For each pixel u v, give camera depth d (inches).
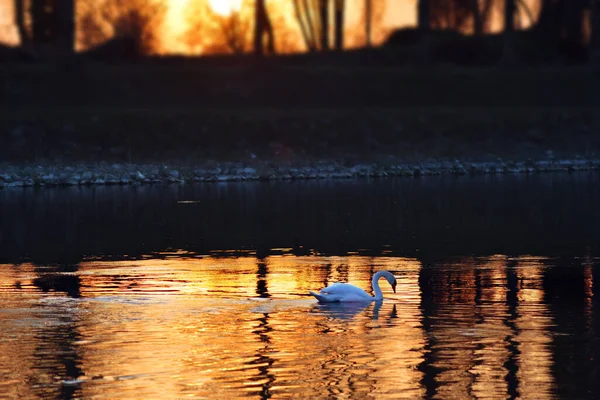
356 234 1254.3
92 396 579.5
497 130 2409.0
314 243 1178.6
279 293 859.4
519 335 705.6
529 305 807.7
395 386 596.1
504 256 1072.2
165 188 1945.1
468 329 724.0
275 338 700.7
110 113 2297.0
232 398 576.1
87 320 751.7
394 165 2235.5
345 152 2287.2
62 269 992.2
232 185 2003.0
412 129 2381.9
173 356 655.1
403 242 1184.2
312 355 657.0
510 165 2276.1
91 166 2123.5
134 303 815.7
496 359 647.1
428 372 621.0
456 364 636.7
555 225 1328.7
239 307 798.5
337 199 1684.3
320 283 909.2
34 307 797.9
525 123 2439.7
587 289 877.8
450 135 2379.4
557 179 2058.3
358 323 743.1
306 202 1640.0
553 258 1056.2
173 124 2281.0
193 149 2234.3
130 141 2224.4
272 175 2140.7
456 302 821.9
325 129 2338.8
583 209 1508.4
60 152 2174.0
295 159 2231.8
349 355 656.4
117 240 1207.6
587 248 1128.8
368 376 613.9
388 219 1405.0
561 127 2445.9
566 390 587.5
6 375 617.0
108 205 1615.4
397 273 966.4
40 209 1558.8
